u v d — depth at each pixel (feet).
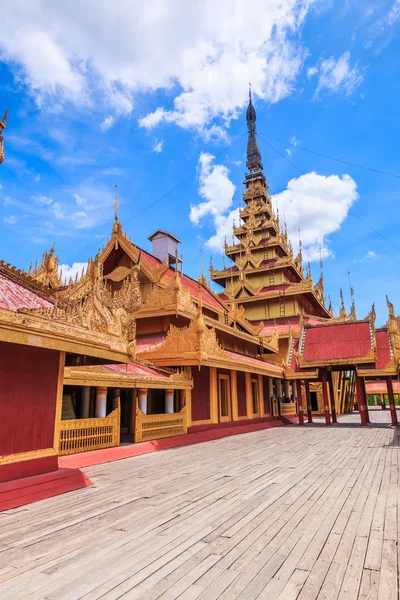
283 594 12.44
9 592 12.69
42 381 26.96
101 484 28.89
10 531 18.54
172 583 13.24
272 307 154.92
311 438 62.64
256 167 198.08
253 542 17.02
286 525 19.35
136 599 12.22
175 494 25.85
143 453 44.86
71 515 21.08
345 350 87.04
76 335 26.53
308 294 152.15
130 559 15.26
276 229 179.93
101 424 40.22
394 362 81.87
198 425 62.59
